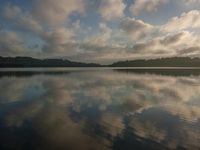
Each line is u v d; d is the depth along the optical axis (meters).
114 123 14.63
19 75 73.56
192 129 13.52
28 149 10.09
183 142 11.34
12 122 14.42
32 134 12.07
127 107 20.06
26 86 38.25
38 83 44.41
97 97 25.98
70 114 17.11
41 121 14.80
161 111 18.48
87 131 12.80
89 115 16.84
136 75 81.50
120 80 54.47
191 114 17.47
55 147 10.35
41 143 10.79
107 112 17.94
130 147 10.50
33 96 26.56
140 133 12.56
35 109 18.83
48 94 28.38
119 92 30.77
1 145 10.45
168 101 23.41
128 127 13.75
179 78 63.38
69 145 10.65
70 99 24.41
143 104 21.58
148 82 48.22
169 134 12.52
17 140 11.12
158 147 10.62
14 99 24.14
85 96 26.77
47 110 18.45
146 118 16.06
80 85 40.78
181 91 32.16
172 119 15.84
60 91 31.55
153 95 27.92
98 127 13.63
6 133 12.15
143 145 10.78
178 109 19.33
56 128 13.27
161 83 45.59
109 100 23.88
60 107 19.83
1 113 17.09
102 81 50.97
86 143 10.90
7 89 33.34
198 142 11.38
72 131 12.76
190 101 23.45
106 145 10.71
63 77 65.88
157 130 13.22
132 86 39.09
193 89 34.75
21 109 18.75
